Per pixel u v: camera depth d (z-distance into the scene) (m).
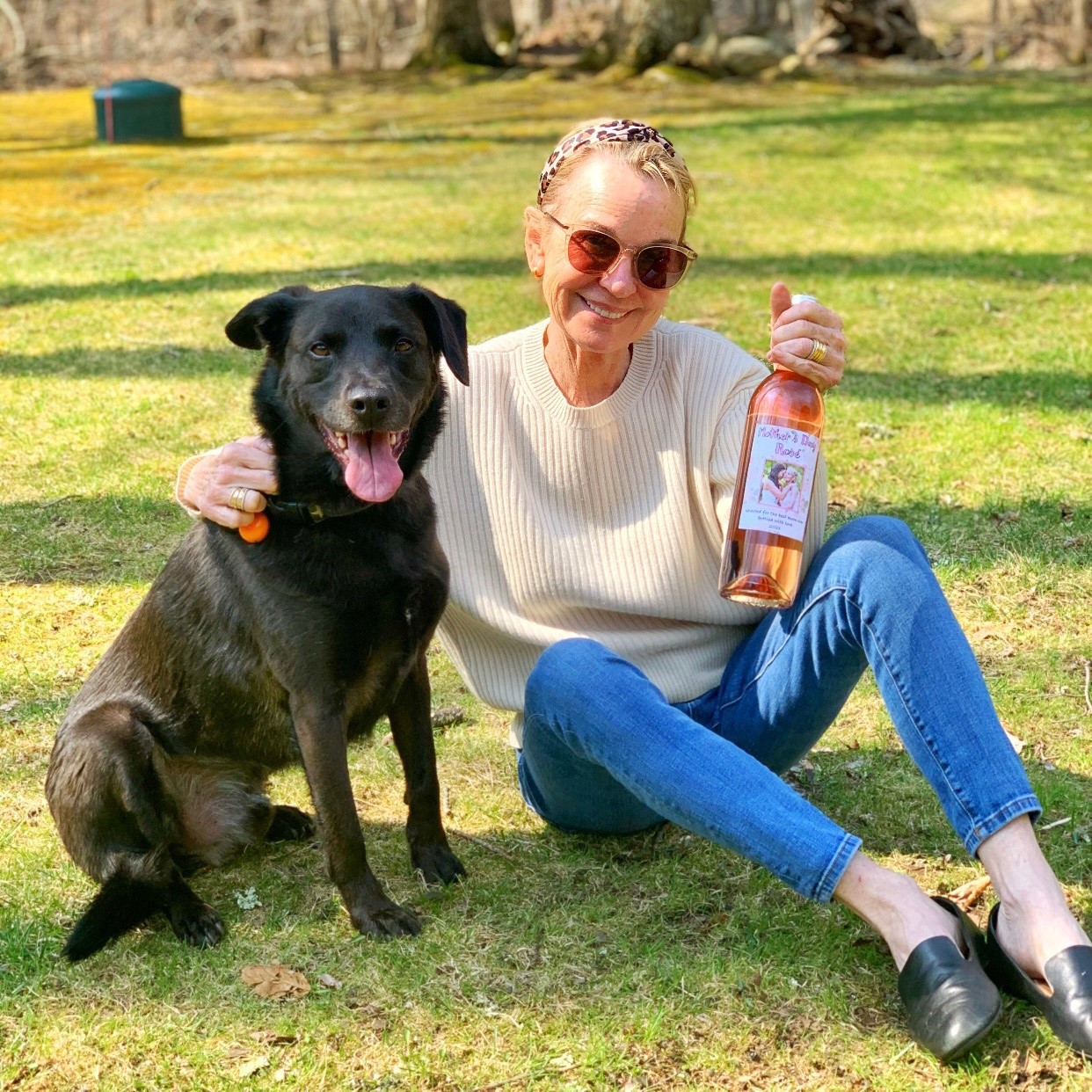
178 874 3.09
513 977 2.83
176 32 29.41
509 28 27.62
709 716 3.13
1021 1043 2.54
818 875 2.61
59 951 2.95
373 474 2.80
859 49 24.42
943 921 2.58
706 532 3.12
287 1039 2.65
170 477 5.66
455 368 2.96
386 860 3.32
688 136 15.64
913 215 11.12
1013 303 8.25
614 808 3.18
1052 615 4.41
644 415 3.06
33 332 7.75
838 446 5.93
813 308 2.78
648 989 2.77
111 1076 2.56
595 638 3.12
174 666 3.15
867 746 3.78
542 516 3.10
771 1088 2.49
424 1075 2.54
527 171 13.53
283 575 2.90
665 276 2.84
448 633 3.32
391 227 10.70
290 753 3.24
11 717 3.97
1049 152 13.86
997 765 2.60
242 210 11.55
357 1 29.86
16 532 5.17
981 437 5.94
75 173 13.64
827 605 2.76
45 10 28.67
